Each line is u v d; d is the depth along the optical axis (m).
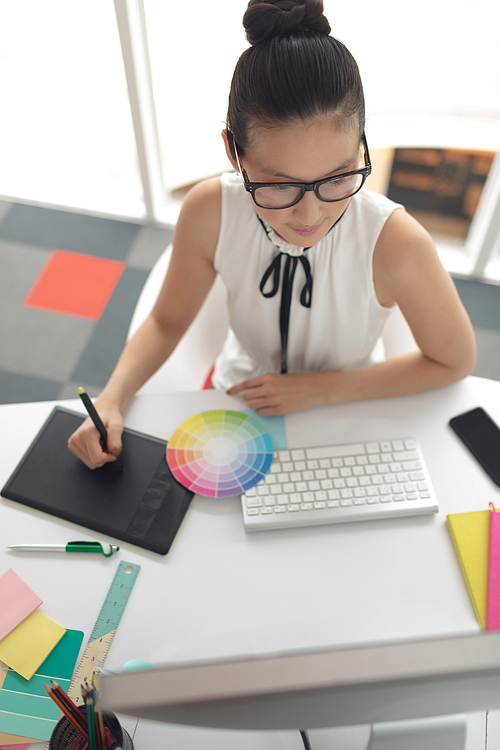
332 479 0.95
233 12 1.92
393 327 1.36
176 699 0.47
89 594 0.86
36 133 2.55
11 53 2.30
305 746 0.75
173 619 0.83
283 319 1.16
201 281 1.20
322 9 0.72
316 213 0.82
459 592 0.85
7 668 0.80
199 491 0.94
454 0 1.76
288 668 0.48
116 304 2.34
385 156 2.23
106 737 0.70
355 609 0.83
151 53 2.09
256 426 1.03
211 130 2.27
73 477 0.97
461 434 1.01
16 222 2.60
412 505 0.92
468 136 2.10
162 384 1.34
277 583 0.86
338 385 1.08
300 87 0.71
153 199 2.50
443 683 0.49
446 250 2.45
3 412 1.07
